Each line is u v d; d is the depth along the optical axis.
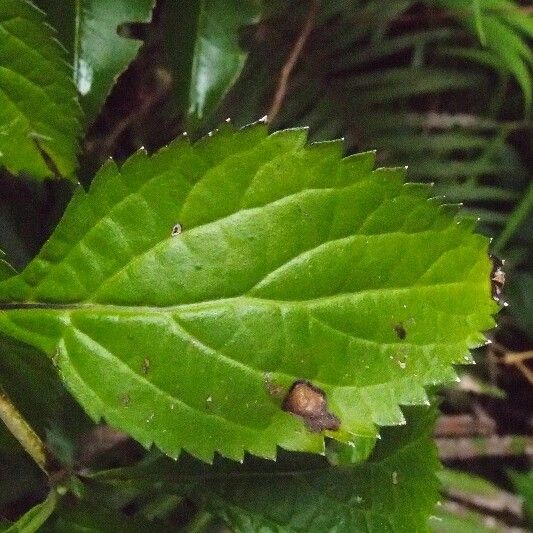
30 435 0.38
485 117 0.69
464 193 0.65
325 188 0.37
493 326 0.37
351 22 0.58
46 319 0.37
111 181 0.36
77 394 0.37
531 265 0.70
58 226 0.36
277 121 0.58
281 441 0.37
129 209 0.36
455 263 0.37
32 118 0.38
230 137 0.36
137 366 0.37
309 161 0.37
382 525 0.40
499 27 0.61
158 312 0.37
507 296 0.68
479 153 0.70
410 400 0.37
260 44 0.54
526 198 0.64
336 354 0.37
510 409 0.71
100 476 0.39
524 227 0.69
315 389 0.37
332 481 0.40
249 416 0.37
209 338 0.37
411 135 0.62
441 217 0.37
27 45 0.38
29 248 0.48
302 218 0.37
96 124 0.53
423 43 0.63
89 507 0.39
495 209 0.71
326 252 0.37
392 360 0.37
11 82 0.38
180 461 0.40
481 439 0.66
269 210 0.37
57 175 0.39
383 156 0.62
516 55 0.61
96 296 0.37
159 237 0.37
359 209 0.37
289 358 0.37
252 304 0.37
